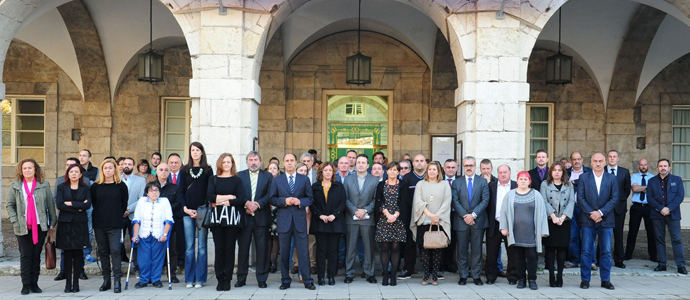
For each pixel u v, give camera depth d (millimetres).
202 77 8836
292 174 7586
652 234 9469
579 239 8945
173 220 7684
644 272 8641
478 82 8914
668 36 12570
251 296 7000
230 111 8844
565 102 13680
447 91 13336
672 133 13680
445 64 13180
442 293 7199
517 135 8922
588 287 7586
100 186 7316
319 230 7605
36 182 7270
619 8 12039
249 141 8906
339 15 12375
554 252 7695
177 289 7465
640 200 9469
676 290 7453
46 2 9891
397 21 12484
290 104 13469
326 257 7746
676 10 9953
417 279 8195
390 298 6883
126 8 12141
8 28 9367
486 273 7953
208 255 8805
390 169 7672
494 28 8922
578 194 7754
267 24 8969
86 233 7297
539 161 8445
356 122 16016
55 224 7492
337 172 8445
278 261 9539
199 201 7594
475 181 7875
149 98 13578
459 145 9453
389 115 13547
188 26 8922
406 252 8289
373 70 13484
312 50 13469
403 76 13477
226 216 7242
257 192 7484
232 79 8852
